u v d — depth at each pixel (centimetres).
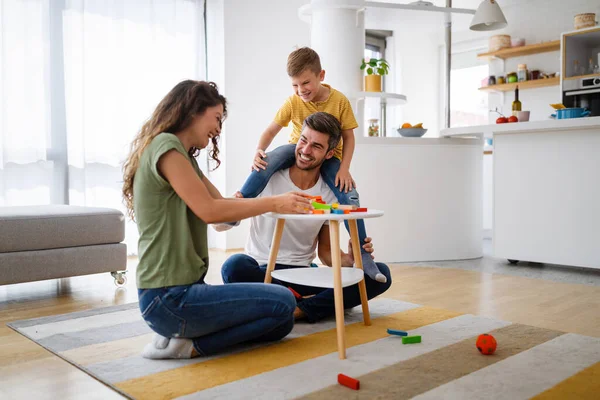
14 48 375
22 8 377
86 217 294
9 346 202
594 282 324
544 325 226
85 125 413
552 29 545
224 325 179
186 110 176
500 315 243
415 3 411
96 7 414
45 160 391
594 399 146
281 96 505
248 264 228
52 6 394
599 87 458
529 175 378
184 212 172
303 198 186
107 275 353
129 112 435
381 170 396
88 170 415
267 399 146
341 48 392
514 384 156
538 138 372
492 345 181
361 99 396
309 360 178
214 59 482
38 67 386
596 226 350
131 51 434
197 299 172
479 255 427
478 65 612
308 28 519
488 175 570
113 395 154
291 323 194
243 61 480
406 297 282
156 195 171
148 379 163
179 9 462
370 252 231
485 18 411
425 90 635
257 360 179
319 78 260
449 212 411
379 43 620
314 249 246
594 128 348
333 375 164
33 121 385
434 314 241
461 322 227
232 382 159
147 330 220
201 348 181
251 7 483
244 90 482
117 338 209
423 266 384
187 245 173
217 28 476
